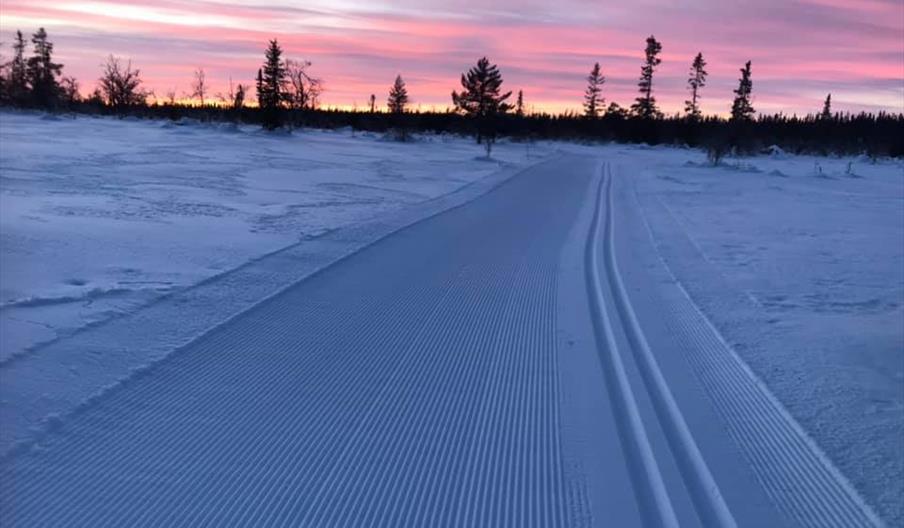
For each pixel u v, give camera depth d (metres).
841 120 89.19
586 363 6.76
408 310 8.21
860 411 5.80
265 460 4.60
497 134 77.81
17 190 15.44
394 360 6.57
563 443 5.07
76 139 33.72
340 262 10.30
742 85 85.62
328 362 6.39
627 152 68.81
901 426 5.53
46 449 4.52
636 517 4.14
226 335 6.84
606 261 11.91
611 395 5.98
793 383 6.36
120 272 8.84
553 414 5.56
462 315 8.16
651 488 4.48
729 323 8.26
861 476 4.72
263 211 14.88
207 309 7.57
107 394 5.35
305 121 70.44
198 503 4.06
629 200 23.20
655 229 16.23
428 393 5.86
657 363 6.82
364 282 9.31
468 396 5.84
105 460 4.45
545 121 95.81
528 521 4.07
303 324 7.38
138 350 6.26
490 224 15.38
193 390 5.58
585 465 4.76
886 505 4.36
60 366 5.75
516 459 4.80
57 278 8.36
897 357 7.16
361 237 12.42
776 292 9.95
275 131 53.44
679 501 4.34
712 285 10.30
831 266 12.09
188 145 34.41
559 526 4.03
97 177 18.94
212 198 16.39
